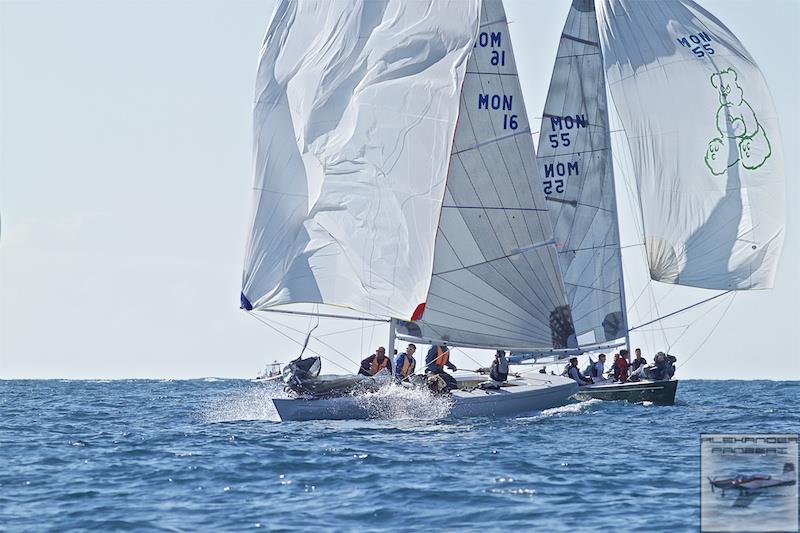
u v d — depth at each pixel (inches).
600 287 6043.3
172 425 4539.9
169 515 2440.9
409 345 4370.1
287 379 4138.8
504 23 4611.2
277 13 4448.8
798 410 5565.9
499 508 2501.2
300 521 2368.4
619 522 2348.7
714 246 6112.2
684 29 6161.4
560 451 3430.1
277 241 4372.5
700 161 6117.1
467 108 4527.6
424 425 4099.4
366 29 4379.9
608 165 6092.5
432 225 4298.7
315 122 4357.8
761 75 6067.9
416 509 2490.2
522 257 4566.9
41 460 3319.4
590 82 6102.4
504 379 4564.5
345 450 3417.8
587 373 5999.0
